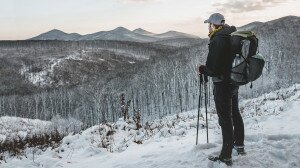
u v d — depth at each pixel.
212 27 5.06
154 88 170.88
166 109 148.75
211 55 4.76
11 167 6.62
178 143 7.00
